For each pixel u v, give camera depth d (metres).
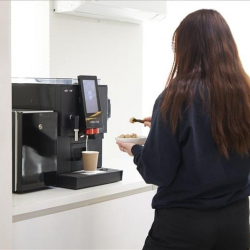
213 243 1.69
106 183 2.17
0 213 1.72
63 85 2.11
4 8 1.69
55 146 2.08
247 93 1.67
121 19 3.06
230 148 1.65
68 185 2.06
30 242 1.85
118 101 3.20
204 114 1.62
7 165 1.73
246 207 1.77
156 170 1.65
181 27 1.74
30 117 1.97
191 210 1.66
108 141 3.15
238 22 3.18
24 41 2.94
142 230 2.34
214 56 1.66
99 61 3.07
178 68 1.73
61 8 2.79
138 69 3.31
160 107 1.66
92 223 2.08
